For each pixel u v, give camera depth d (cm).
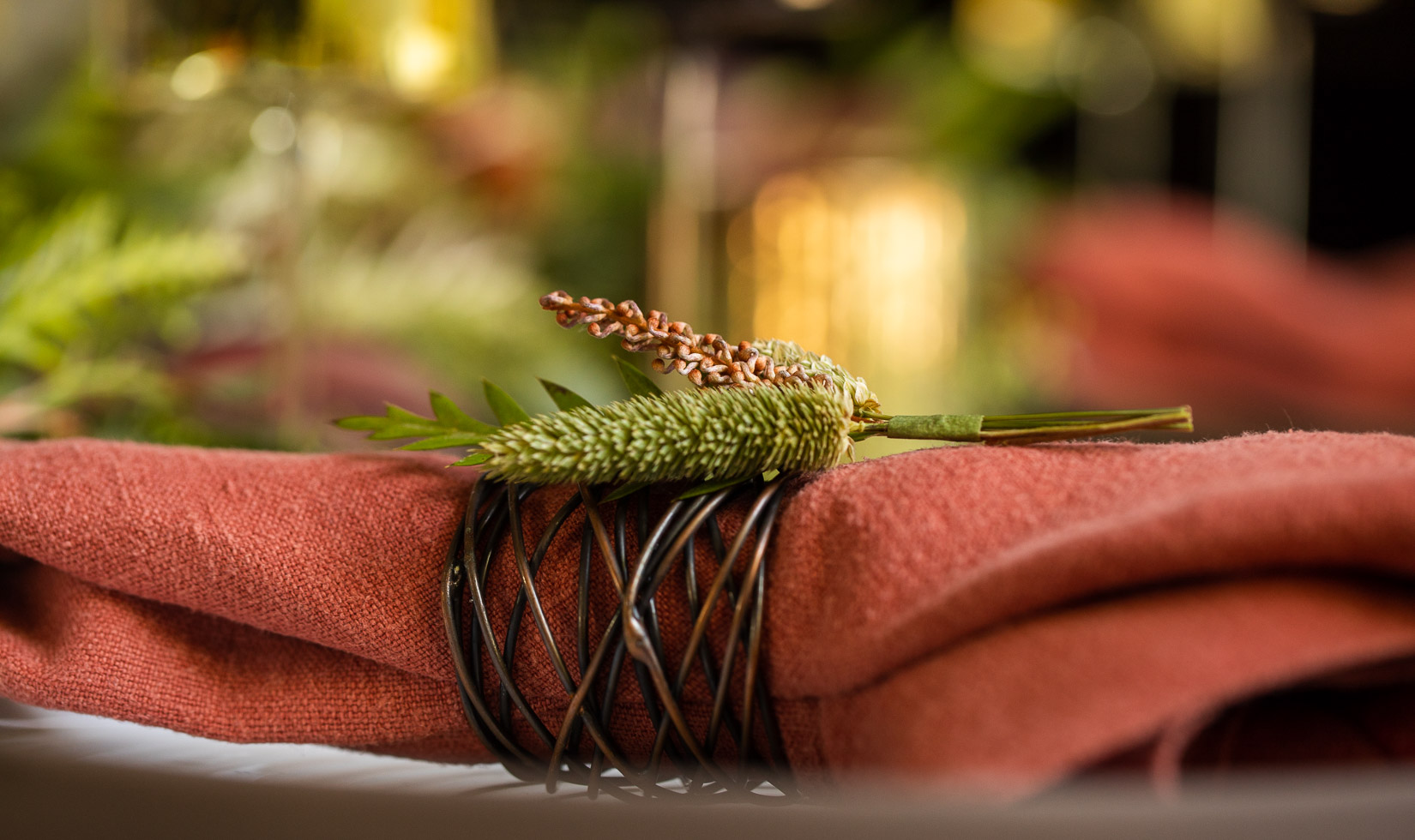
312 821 32
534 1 130
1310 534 33
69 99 86
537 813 32
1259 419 102
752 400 37
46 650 38
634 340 38
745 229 107
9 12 79
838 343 104
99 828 33
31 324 53
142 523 37
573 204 118
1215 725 35
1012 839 32
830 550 36
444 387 81
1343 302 105
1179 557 34
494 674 37
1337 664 34
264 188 82
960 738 33
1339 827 32
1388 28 153
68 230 56
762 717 36
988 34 145
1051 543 34
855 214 104
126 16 60
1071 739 33
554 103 121
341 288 86
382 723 38
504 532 37
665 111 109
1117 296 111
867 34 142
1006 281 124
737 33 99
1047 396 124
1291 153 158
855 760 35
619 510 37
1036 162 169
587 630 36
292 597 37
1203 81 157
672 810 32
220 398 63
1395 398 95
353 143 102
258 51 60
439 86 64
